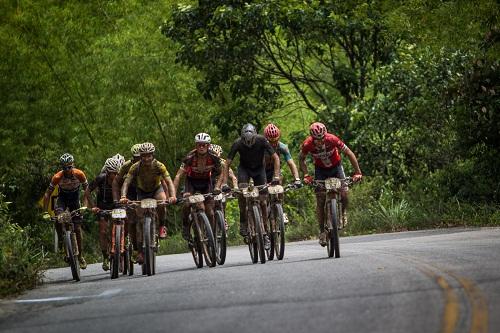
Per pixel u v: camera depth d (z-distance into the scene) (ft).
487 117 155.43
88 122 254.88
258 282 71.26
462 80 157.99
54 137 255.09
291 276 73.92
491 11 151.94
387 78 179.93
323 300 58.39
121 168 104.32
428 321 48.52
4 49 252.83
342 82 210.18
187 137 247.50
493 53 151.84
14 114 252.21
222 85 237.86
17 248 99.45
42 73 253.65
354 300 57.36
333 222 93.66
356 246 119.24
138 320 57.16
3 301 80.84
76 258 107.04
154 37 246.06
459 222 152.97
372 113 180.24
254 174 102.63
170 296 68.03
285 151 104.37
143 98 246.47
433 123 171.94
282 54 224.53
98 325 56.95
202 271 91.76
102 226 117.08
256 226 97.25
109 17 266.16
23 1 254.47
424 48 180.65
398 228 163.94
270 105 219.20
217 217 102.78
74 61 254.68
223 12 198.18
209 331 50.37
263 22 198.80
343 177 103.71
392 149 179.52
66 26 256.11
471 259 77.92
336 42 218.38
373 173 183.42
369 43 207.31
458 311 50.67
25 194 238.68
